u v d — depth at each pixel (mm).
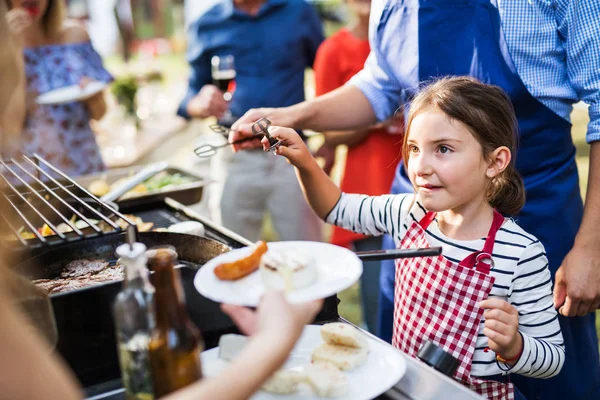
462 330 1248
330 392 889
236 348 971
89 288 971
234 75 2818
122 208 1918
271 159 2986
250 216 3070
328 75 2719
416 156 1299
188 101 3100
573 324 1549
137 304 805
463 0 1518
